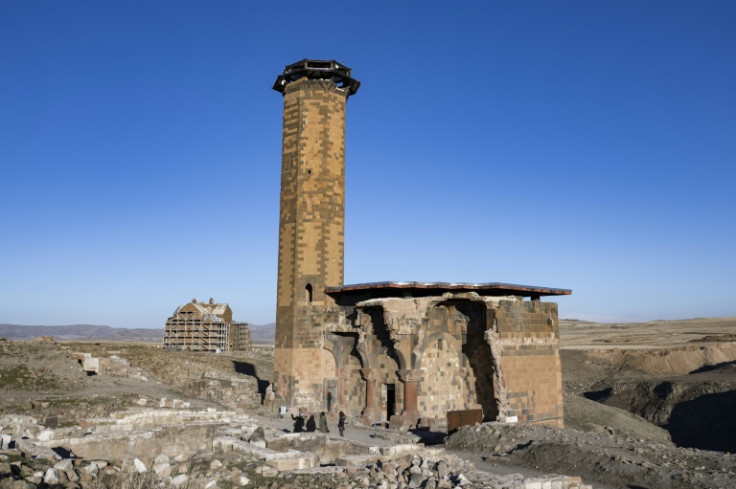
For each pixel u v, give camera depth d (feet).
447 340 139.44
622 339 519.19
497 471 79.97
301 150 152.87
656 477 71.26
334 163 154.30
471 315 140.87
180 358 221.05
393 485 60.90
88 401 119.03
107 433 80.53
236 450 71.77
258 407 150.82
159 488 52.19
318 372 146.82
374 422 136.56
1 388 131.95
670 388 269.64
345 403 145.28
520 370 136.26
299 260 149.28
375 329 140.67
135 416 96.78
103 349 206.39
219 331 312.71
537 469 80.18
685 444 232.94
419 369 131.85
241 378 199.21
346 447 84.23
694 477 70.69
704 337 472.03
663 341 475.72
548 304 147.23
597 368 373.81
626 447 89.81
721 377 273.13
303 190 151.53
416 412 130.82
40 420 95.50
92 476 51.83
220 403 148.77
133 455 78.84
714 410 241.35
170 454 82.99
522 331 138.51
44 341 177.58
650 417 261.85
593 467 76.59
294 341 147.13
